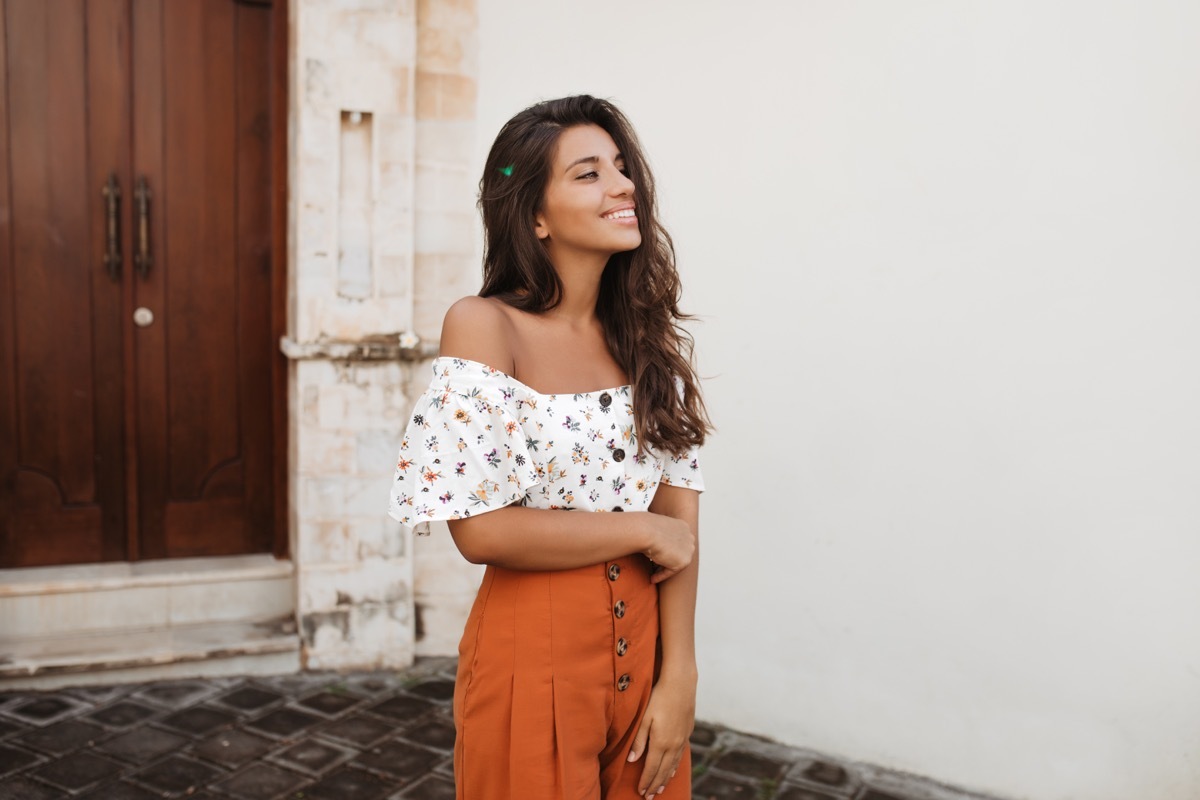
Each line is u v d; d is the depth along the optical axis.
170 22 3.97
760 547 3.59
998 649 3.17
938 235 3.14
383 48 3.89
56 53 3.87
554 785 1.58
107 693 3.83
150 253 4.06
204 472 4.24
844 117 3.27
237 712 3.73
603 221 1.62
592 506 1.65
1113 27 2.82
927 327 3.19
